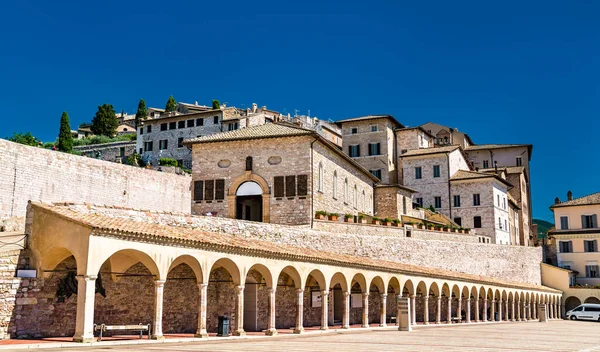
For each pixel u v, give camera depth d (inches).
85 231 1024.2
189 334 1355.8
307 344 1149.1
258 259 1375.5
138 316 1323.8
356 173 2714.1
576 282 3656.5
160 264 1130.7
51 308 1133.7
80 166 2203.5
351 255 1974.7
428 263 2453.2
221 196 2192.4
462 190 3437.5
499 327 2126.0
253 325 1596.9
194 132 4345.5
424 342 1253.7
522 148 4416.8
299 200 2100.1
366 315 1768.0
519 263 3201.3
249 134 2224.4
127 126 6678.2
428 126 4569.4
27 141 4197.8
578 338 1517.0
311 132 2106.3
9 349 883.4
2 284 1058.7
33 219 1117.1
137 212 1331.2
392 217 2938.0
